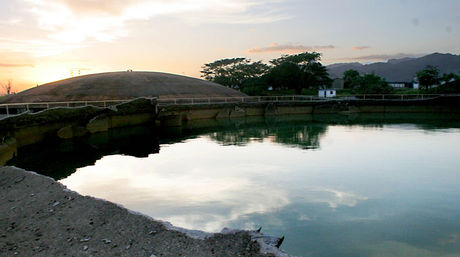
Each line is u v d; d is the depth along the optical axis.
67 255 5.09
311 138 25.05
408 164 15.80
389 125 32.78
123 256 5.02
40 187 8.64
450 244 7.45
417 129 29.25
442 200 10.58
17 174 9.95
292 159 17.30
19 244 5.51
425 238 7.77
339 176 13.70
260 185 12.45
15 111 28.75
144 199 10.77
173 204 10.24
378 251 7.12
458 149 19.59
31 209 7.12
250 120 40.19
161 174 14.28
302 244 7.43
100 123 27.91
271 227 8.40
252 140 24.56
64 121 24.33
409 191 11.55
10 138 18.70
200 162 16.81
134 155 18.92
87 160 17.45
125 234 5.79
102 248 5.29
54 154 19.02
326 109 48.00
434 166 15.33
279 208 9.86
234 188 12.05
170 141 24.38
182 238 5.63
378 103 47.31
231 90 56.62
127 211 6.83
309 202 10.41
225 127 33.38
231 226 8.45
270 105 45.50
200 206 10.04
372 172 14.31
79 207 7.12
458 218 9.05
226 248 5.29
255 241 5.53
